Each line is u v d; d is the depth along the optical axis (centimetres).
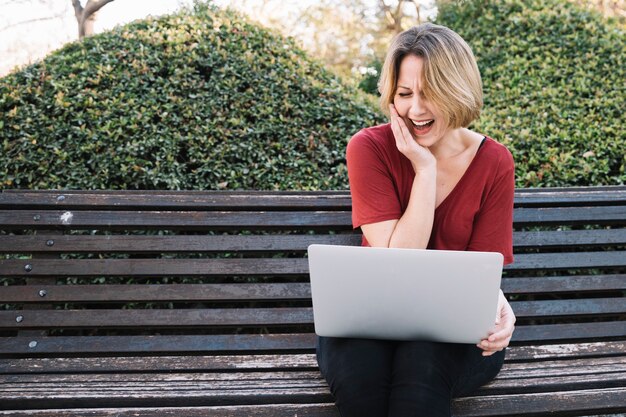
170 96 280
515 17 379
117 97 279
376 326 141
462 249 167
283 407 153
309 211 210
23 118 269
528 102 319
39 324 188
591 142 282
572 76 326
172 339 189
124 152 261
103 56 293
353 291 136
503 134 293
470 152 163
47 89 281
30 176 258
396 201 163
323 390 161
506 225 165
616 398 157
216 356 181
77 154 262
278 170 269
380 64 556
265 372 173
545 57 347
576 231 211
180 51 300
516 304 200
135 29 314
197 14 334
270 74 300
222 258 210
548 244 209
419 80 148
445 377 137
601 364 175
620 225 239
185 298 195
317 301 140
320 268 135
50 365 175
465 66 150
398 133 155
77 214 202
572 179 269
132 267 198
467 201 162
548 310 200
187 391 160
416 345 140
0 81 284
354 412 135
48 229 202
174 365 175
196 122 275
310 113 290
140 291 195
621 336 198
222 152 267
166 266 199
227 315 194
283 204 210
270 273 201
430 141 157
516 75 341
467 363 145
